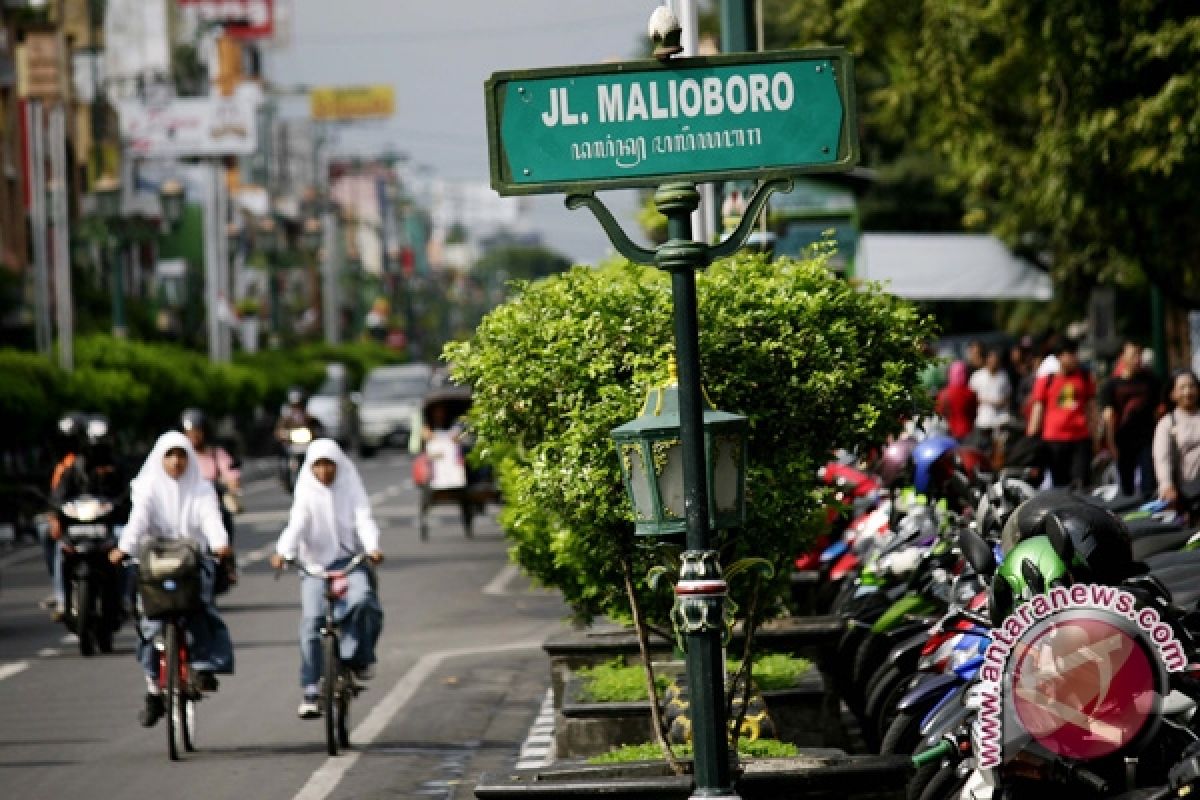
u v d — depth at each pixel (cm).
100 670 4809
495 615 5684
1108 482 6153
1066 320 10094
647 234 5856
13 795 3216
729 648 3167
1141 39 5134
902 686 2781
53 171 12369
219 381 15100
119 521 5094
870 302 2530
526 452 2689
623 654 3403
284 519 9981
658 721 2494
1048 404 6247
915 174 11494
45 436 10444
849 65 2025
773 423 2445
